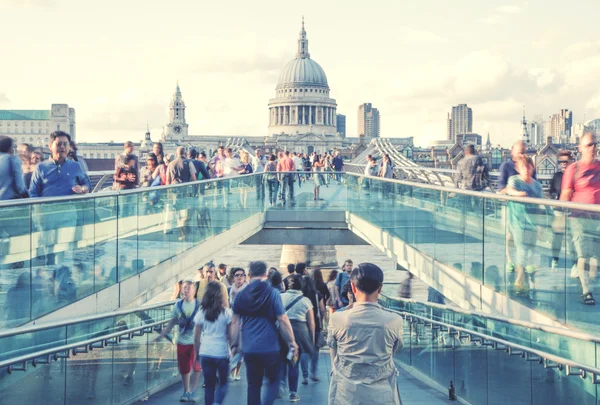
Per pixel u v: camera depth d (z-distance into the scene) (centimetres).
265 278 950
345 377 640
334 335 649
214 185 1803
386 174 2300
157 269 1384
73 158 1295
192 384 1175
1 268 873
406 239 1642
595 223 769
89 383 941
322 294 1457
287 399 1192
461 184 1555
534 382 823
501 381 915
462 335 1059
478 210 1136
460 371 1080
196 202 1639
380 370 638
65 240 1028
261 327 938
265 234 2566
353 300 1218
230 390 1253
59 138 1109
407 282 2100
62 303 1020
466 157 1545
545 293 895
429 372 1265
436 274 1385
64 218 1027
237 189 2078
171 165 1666
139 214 1295
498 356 922
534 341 825
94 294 1116
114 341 1026
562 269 847
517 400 870
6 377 752
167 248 1445
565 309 842
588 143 1022
